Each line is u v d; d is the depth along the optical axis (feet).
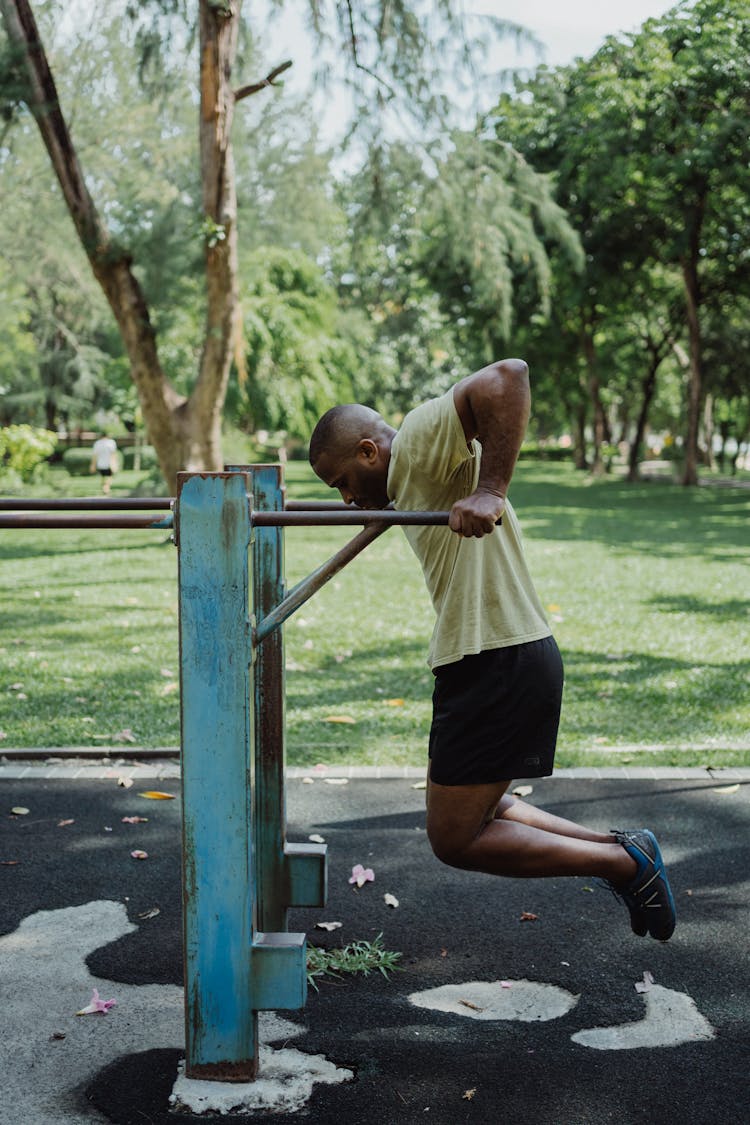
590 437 282.77
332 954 10.71
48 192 55.42
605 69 78.89
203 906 8.21
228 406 103.40
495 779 8.59
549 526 62.23
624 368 142.92
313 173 49.14
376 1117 8.04
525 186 50.24
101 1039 9.16
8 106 40.78
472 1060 8.84
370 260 52.21
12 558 48.52
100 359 101.19
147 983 10.20
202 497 7.75
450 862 9.04
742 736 18.51
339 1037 9.21
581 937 11.16
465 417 7.99
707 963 10.54
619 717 19.80
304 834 14.10
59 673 23.65
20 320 89.45
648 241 93.66
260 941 8.38
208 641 7.86
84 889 12.39
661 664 24.49
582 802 15.17
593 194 86.33
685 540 54.29
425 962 10.64
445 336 155.22
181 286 44.96
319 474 9.09
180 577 7.84
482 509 7.59
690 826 14.25
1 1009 9.69
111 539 57.98
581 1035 9.25
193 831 8.10
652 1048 9.03
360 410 9.00
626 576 40.09
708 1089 8.41
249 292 103.60
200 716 7.94
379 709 20.49
